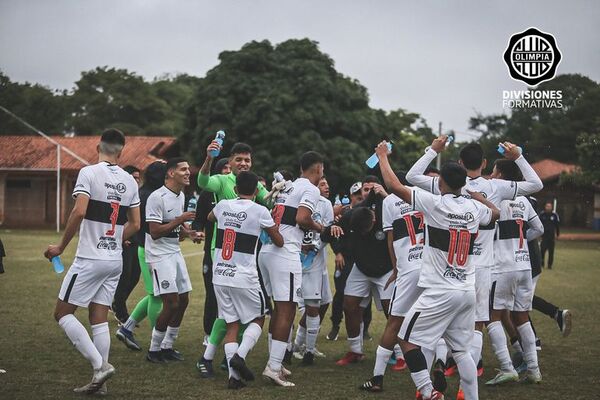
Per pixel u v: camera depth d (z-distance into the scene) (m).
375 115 38.53
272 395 6.28
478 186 6.77
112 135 6.40
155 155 39.44
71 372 6.89
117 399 6.01
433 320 5.54
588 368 7.60
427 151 6.26
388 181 5.71
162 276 7.49
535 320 10.82
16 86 49.25
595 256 24.72
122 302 9.45
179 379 6.81
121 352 8.08
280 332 6.77
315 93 35.59
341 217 7.99
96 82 56.59
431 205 5.56
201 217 7.76
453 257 5.54
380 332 9.86
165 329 7.56
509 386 6.84
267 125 34.56
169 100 59.03
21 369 6.99
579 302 12.94
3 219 38.66
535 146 54.34
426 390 5.55
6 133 48.06
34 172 37.97
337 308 9.27
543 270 19.28
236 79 36.22
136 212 6.53
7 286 13.32
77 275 6.09
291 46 38.66
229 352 6.53
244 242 6.61
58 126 51.69
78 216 5.97
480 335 6.55
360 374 7.29
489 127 58.31
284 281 6.87
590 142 36.44
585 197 49.47
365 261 7.62
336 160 34.56
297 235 7.04
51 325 9.40
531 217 7.60
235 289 6.57
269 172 33.97
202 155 36.34
